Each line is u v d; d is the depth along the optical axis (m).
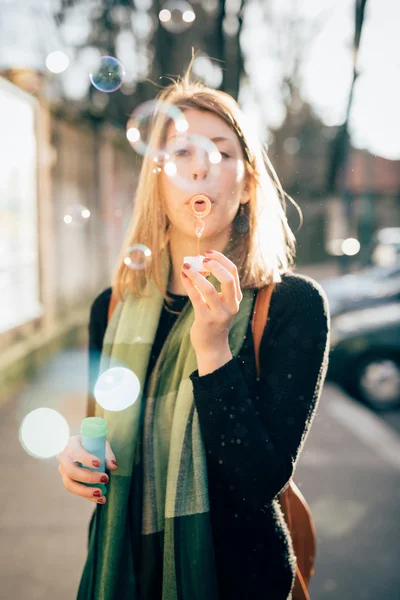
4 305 5.80
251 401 1.13
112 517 1.21
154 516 1.23
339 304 6.97
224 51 5.85
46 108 6.95
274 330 1.20
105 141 9.80
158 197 1.30
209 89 1.34
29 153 6.43
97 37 6.96
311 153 13.51
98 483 1.15
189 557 1.14
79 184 8.84
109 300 1.48
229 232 1.30
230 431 1.07
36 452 4.02
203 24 6.62
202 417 1.08
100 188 9.83
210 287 1.05
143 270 1.34
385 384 5.89
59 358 7.11
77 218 1.78
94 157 9.70
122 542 1.21
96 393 1.30
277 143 13.59
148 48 7.16
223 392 1.07
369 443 4.51
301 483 3.75
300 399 1.13
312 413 1.16
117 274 1.41
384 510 3.37
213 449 1.09
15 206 6.01
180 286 1.34
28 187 6.44
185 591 1.14
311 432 4.74
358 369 5.91
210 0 6.45
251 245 1.27
